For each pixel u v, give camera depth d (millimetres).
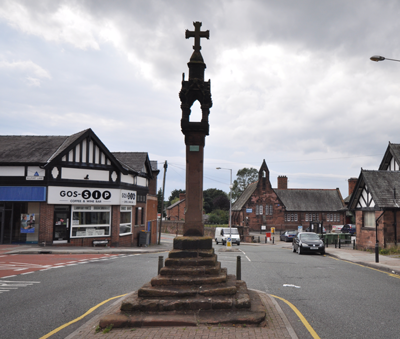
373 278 11750
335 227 56312
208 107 8117
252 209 64938
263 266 15055
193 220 7895
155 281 6852
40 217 22016
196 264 7309
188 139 8070
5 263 15117
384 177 23125
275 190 70188
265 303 7574
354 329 6023
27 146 24641
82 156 23531
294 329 5984
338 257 19562
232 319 5891
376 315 6945
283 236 46406
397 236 21094
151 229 34875
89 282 10562
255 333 5469
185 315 6086
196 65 8219
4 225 22516
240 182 92062
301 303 7992
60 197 22344
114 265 14516
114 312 6332
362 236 23734
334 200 69625
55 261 15922
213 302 6301
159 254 20641
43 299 8398
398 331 5938
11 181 21984
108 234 24719
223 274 7359
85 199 23328
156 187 37750
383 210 21062
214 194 97688
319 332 5848
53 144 25016
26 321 6625
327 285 10352
